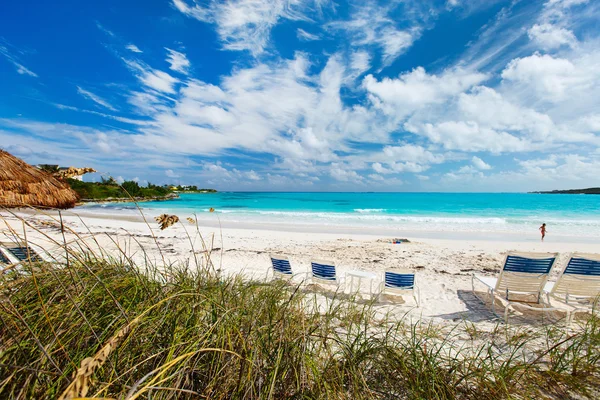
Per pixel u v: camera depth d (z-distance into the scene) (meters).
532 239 15.05
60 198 4.87
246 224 20.50
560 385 2.47
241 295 2.94
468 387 2.27
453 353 3.04
